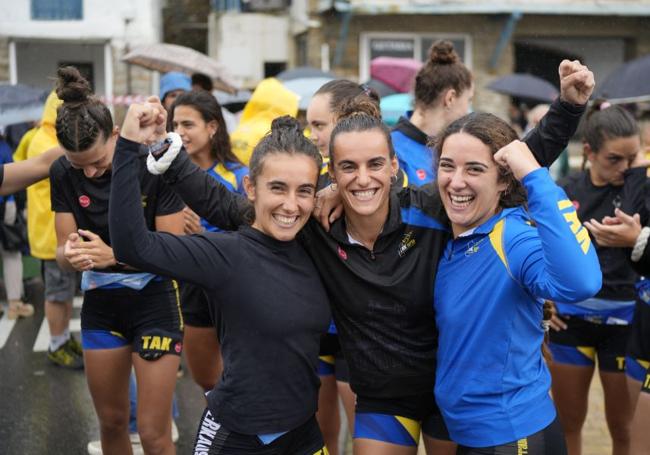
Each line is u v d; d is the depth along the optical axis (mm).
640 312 4062
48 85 18328
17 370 6680
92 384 4008
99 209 3861
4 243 8102
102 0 16750
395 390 3135
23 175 3859
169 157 3131
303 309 2941
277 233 2916
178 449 5137
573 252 2588
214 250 2846
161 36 19844
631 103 8344
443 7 16266
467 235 2936
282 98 5211
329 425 4250
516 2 16500
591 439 5262
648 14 16859
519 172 2709
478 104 17062
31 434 5379
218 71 10344
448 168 2916
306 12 16766
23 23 16594
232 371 2928
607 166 4391
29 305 8414
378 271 3051
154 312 3904
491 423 2883
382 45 16828
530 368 2926
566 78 3025
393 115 9164
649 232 3748
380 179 2953
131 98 13594
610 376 4477
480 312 2875
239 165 4809
